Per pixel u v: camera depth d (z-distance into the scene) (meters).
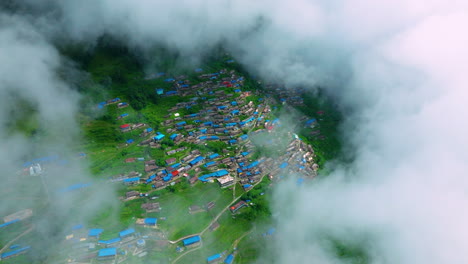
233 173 193.25
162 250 138.38
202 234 150.12
